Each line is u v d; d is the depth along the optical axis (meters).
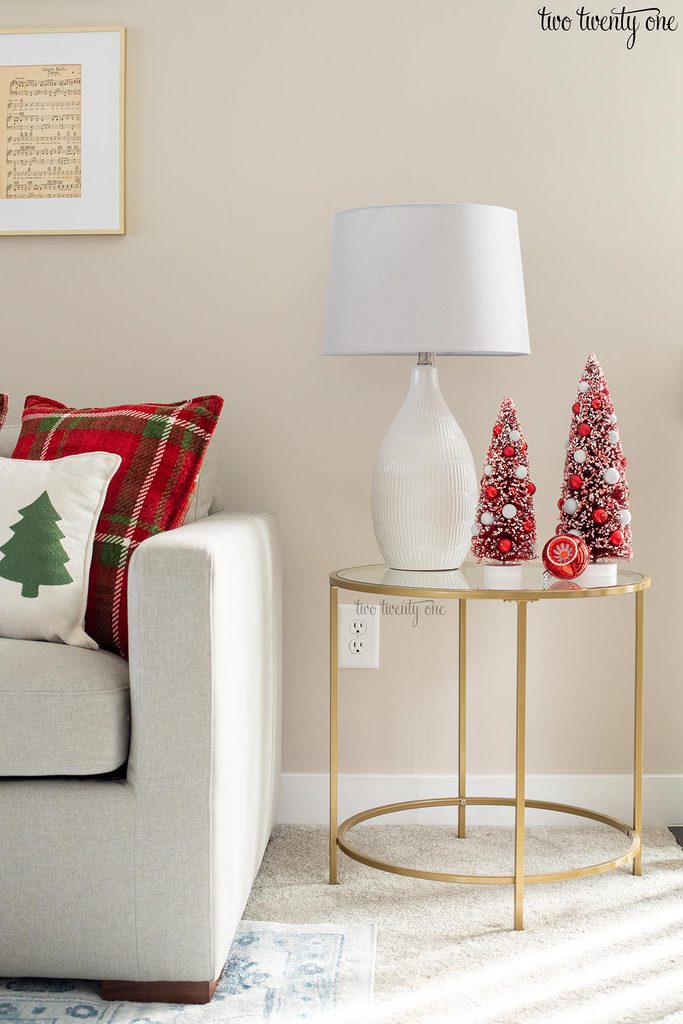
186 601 1.45
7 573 1.64
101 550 1.74
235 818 1.60
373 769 2.31
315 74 2.24
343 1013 1.46
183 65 2.25
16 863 1.48
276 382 2.28
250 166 2.26
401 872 1.79
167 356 2.29
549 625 2.28
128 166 2.27
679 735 2.28
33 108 2.27
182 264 2.28
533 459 2.26
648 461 2.25
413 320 1.79
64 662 1.52
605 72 2.21
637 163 2.22
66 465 1.71
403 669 2.29
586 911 1.81
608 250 2.23
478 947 1.67
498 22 2.21
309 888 1.92
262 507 2.29
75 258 2.29
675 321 2.23
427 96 2.23
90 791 1.48
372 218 1.83
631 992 1.53
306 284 2.26
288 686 2.31
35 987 1.55
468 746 2.29
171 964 1.47
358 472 2.28
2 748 1.47
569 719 2.29
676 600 2.26
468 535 1.94
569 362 2.24
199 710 1.45
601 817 2.05
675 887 1.92
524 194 2.23
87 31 2.25
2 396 2.07
